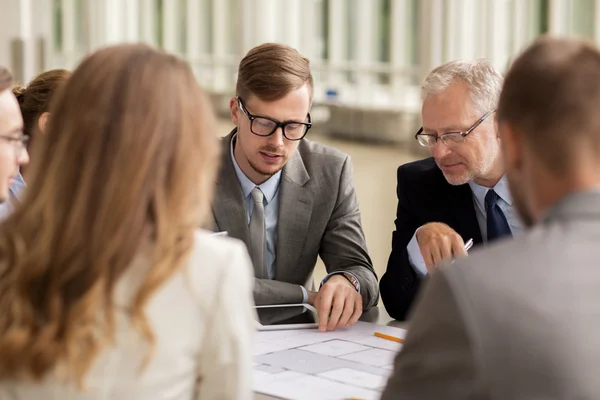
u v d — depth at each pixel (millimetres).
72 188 1212
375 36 7496
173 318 1238
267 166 2559
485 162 2451
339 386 1769
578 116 1088
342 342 2125
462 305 1050
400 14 7230
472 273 1072
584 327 1007
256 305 2473
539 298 1029
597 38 5438
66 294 1197
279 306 2461
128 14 8875
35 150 1262
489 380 1014
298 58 2521
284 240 2732
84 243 1196
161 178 1223
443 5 6684
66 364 1185
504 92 1172
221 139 2770
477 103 2412
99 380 1213
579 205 1094
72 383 1203
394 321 2424
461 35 6586
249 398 1318
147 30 8906
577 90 1092
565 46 1141
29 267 1200
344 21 7742
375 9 7465
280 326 2258
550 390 989
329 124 7934
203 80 8797
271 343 2102
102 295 1191
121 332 1216
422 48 6977
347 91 7805
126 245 1190
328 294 2348
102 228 1188
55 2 8180
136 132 1210
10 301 1203
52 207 1209
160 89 1236
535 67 1126
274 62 2480
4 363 1193
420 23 6988
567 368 990
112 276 1190
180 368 1253
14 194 2412
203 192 1277
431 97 2457
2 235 1243
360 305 2357
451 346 1051
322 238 2805
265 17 8297
